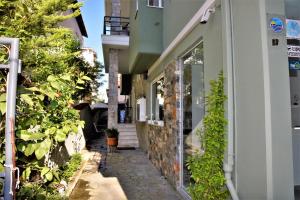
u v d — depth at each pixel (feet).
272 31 9.50
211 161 10.91
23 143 7.95
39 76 11.73
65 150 25.26
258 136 9.55
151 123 30.17
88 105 47.52
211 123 11.05
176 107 19.48
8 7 10.88
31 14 11.98
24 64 12.14
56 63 15.14
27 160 9.47
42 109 9.25
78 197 17.70
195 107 16.60
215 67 12.30
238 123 10.27
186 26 16.43
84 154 34.55
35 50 13.35
